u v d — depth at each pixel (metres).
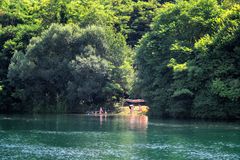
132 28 149.12
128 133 60.12
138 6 154.12
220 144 50.19
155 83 88.31
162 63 88.81
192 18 85.62
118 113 101.38
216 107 79.62
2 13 123.81
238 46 77.38
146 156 43.03
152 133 60.16
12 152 44.97
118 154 44.03
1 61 113.12
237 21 78.12
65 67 103.56
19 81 106.94
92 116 92.94
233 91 74.00
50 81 104.19
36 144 50.19
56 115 96.81
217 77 79.06
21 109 110.44
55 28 105.62
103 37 106.25
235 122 77.06
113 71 103.19
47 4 124.69
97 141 52.59
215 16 86.69
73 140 53.41
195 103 80.38
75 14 123.62
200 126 69.38
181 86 81.81
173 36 90.81
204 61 79.62
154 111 90.69
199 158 42.00
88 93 100.44
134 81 97.50
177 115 86.44
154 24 93.94
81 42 105.69
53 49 105.88
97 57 102.44
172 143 51.00
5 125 70.94
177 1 99.31
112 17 141.38
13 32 116.75
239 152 45.16
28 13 129.88
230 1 90.38
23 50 113.88
